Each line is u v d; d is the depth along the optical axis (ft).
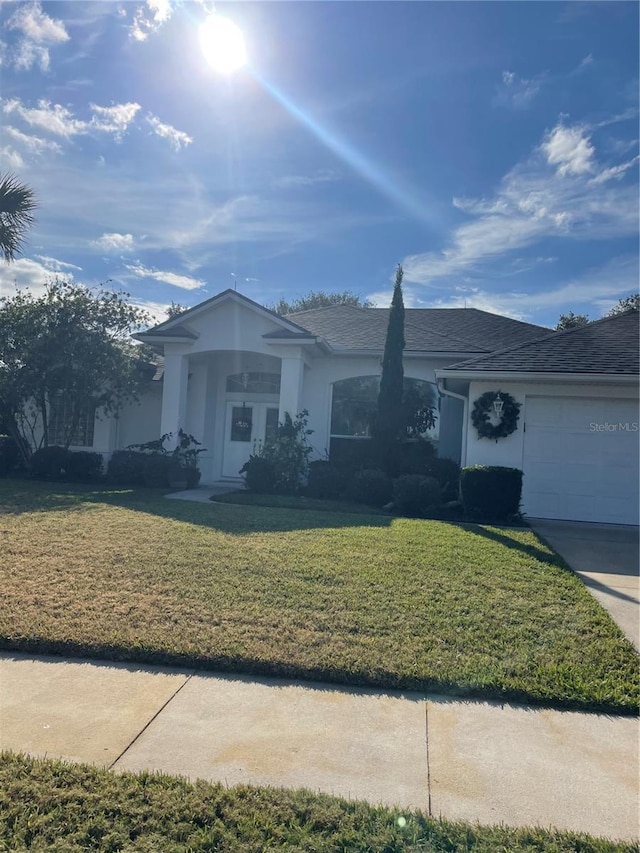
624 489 40.47
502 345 51.52
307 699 13.48
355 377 51.90
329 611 18.19
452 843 8.77
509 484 37.29
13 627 16.29
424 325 57.31
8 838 8.57
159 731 11.91
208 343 50.16
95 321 51.08
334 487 44.29
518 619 18.21
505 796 10.12
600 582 23.89
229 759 10.99
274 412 55.42
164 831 8.86
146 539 26.00
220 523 30.30
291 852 8.52
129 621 16.98
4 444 52.85
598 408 40.88
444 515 38.81
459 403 50.47
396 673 14.29
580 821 9.50
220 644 15.60
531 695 13.61
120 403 53.98
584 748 11.75
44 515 30.96
